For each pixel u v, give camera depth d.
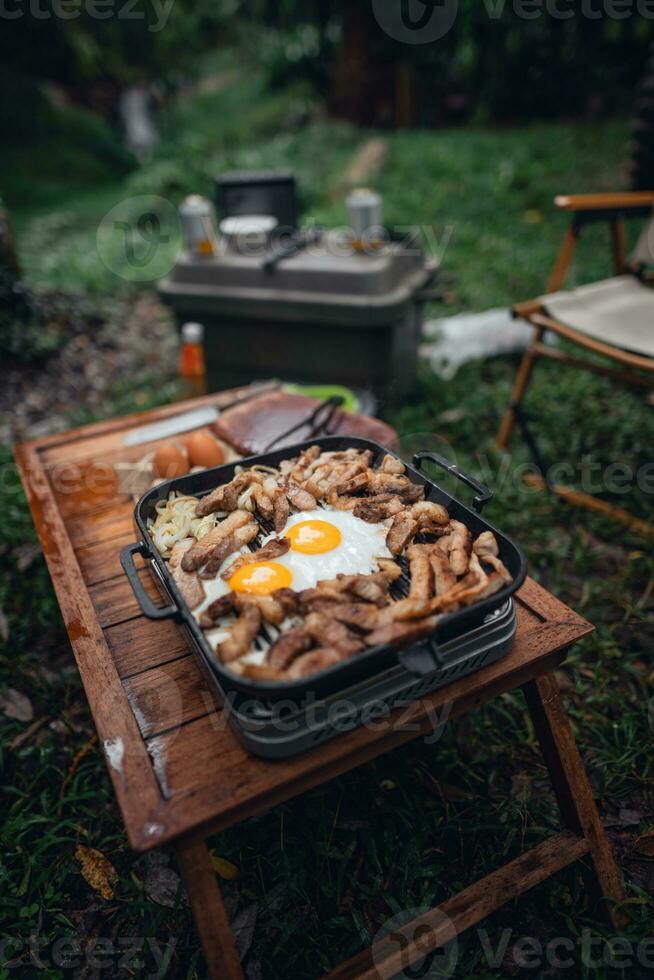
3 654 2.31
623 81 9.98
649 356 2.50
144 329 4.93
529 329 4.10
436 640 1.35
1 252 4.40
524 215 6.60
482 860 1.67
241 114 11.73
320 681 1.14
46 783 1.95
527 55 9.45
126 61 10.27
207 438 2.22
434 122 10.79
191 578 1.46
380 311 2.97
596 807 1.73
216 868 1.67
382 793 1.85
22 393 4.06
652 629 2.33
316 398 2.59
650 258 3.05
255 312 3.19
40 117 9.98
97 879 1.70
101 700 1.42
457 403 3.62
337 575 1.44
